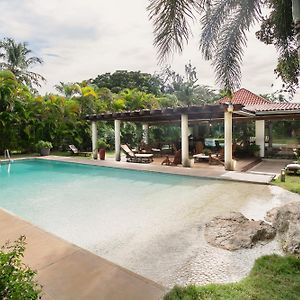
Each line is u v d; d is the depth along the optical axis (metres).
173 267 3.21
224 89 6.37
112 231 4.47
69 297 2.50
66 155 17.19
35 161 15.03
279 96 18.70
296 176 8.84
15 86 16.95
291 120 15.38
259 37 6.18
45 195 7.22
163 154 16.97
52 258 3.30
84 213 5.53
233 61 6.17
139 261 3.38
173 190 7.53
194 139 19.12
